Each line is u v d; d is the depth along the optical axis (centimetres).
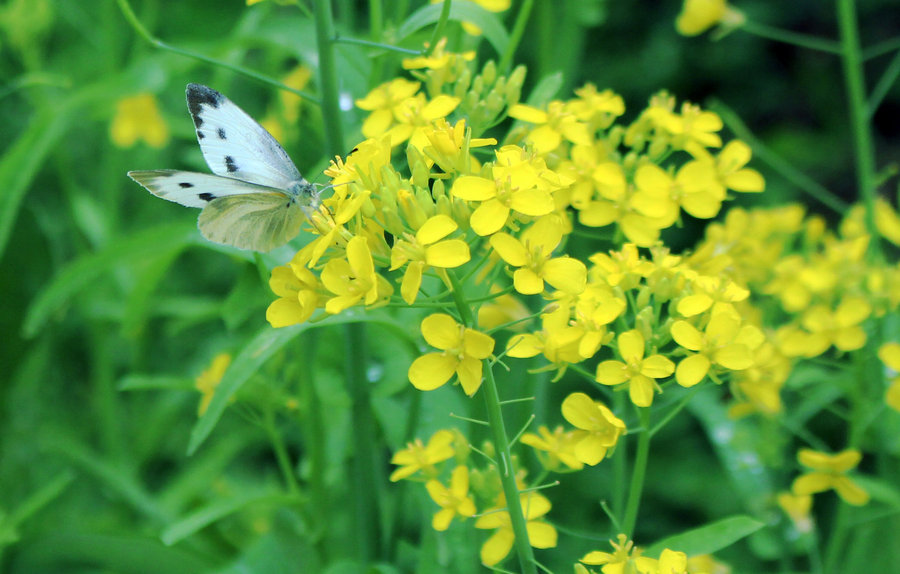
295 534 51
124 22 71
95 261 51
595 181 46
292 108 55
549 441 44
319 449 49
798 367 52
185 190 44
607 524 63
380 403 49
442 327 41
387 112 46
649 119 47
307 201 44
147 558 51
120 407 74
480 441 49
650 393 42
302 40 53
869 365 50
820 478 46
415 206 41
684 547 43
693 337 43
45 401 71
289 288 42
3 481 62
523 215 42
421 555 47
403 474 44
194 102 45
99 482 60
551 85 47
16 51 66
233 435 64
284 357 52
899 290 50
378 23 49
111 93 54
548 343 43
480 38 52
